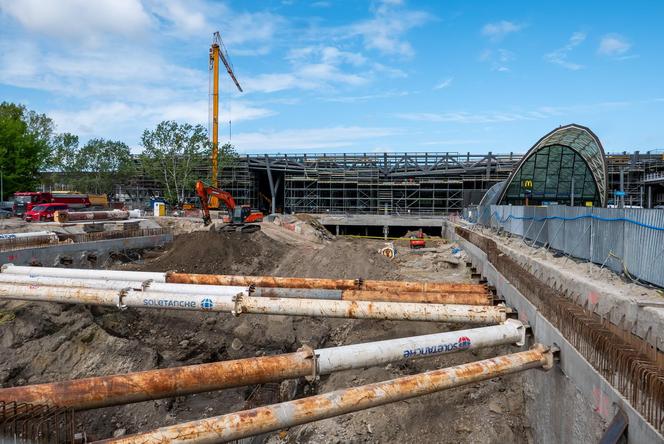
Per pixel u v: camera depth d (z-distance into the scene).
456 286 19.45
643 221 12.00
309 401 9.96
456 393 15.49
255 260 33.00
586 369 9.91
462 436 14.23
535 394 13.43
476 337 13.14
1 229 35.66
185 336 23.09
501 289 18.56
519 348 15.16
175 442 8.64
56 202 52.97
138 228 42.94
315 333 22.88
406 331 20.05
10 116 66.50
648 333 9.64
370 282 19.84
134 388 9.72
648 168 66.88
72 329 20.11
